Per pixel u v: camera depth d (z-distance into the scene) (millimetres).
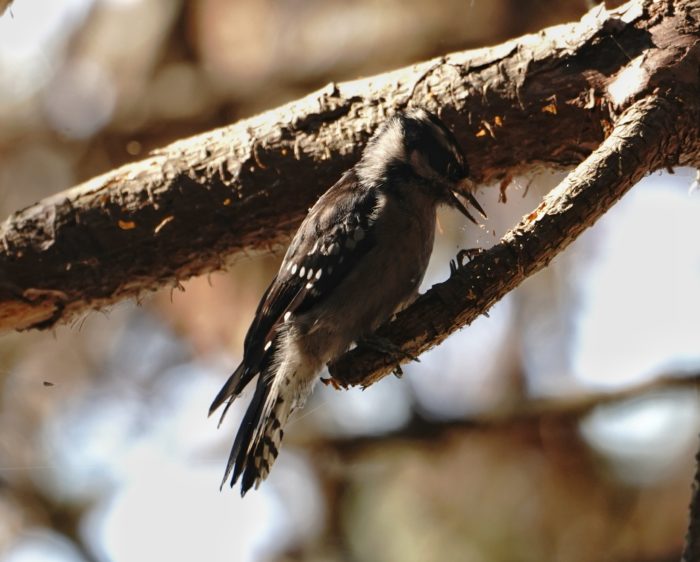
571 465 10852
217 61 12156
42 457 12312
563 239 7410
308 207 9195
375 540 11156
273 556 11617
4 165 12781
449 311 7457
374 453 11555
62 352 12539
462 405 11695
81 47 12633
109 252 9242
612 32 8391
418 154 8898
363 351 7570
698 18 8258
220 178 9125
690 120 7973
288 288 8750
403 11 11562
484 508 10805
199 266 9453
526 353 11805
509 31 11180
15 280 9211
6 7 8484
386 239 8742
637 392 11008
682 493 10539
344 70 11750
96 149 12648
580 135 8633
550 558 10500
